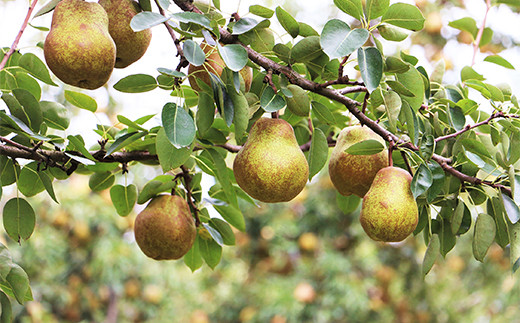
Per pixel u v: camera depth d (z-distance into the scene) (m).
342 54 1.01
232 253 3.16
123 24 1.09
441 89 1.20
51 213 2.51
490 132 1.17
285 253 3.17
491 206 1.12
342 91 1.11
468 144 1.11
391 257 3.11
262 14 1.10
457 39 2.08
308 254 3.09
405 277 3.11
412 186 1.04
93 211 2.52
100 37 1.02
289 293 2.87
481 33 1.33
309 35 1.09
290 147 1.08
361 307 2.79
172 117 1.03
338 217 2.96
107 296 3.17
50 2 1.10
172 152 1.07
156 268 3.07
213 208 1.28
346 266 2.84
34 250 2.40
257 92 1.14
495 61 1.19
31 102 1.09
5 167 1.16
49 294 2.76
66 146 1.13
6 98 1.08
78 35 1.01
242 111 1.06
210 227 1.25
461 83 1.22
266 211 3.09
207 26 1.03
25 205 1.17
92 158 1.12
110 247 2.54
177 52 1.09
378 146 1.07
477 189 1.11
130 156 1.17
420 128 1.15
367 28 1.06
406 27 1.06
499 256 2.78
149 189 1.17
